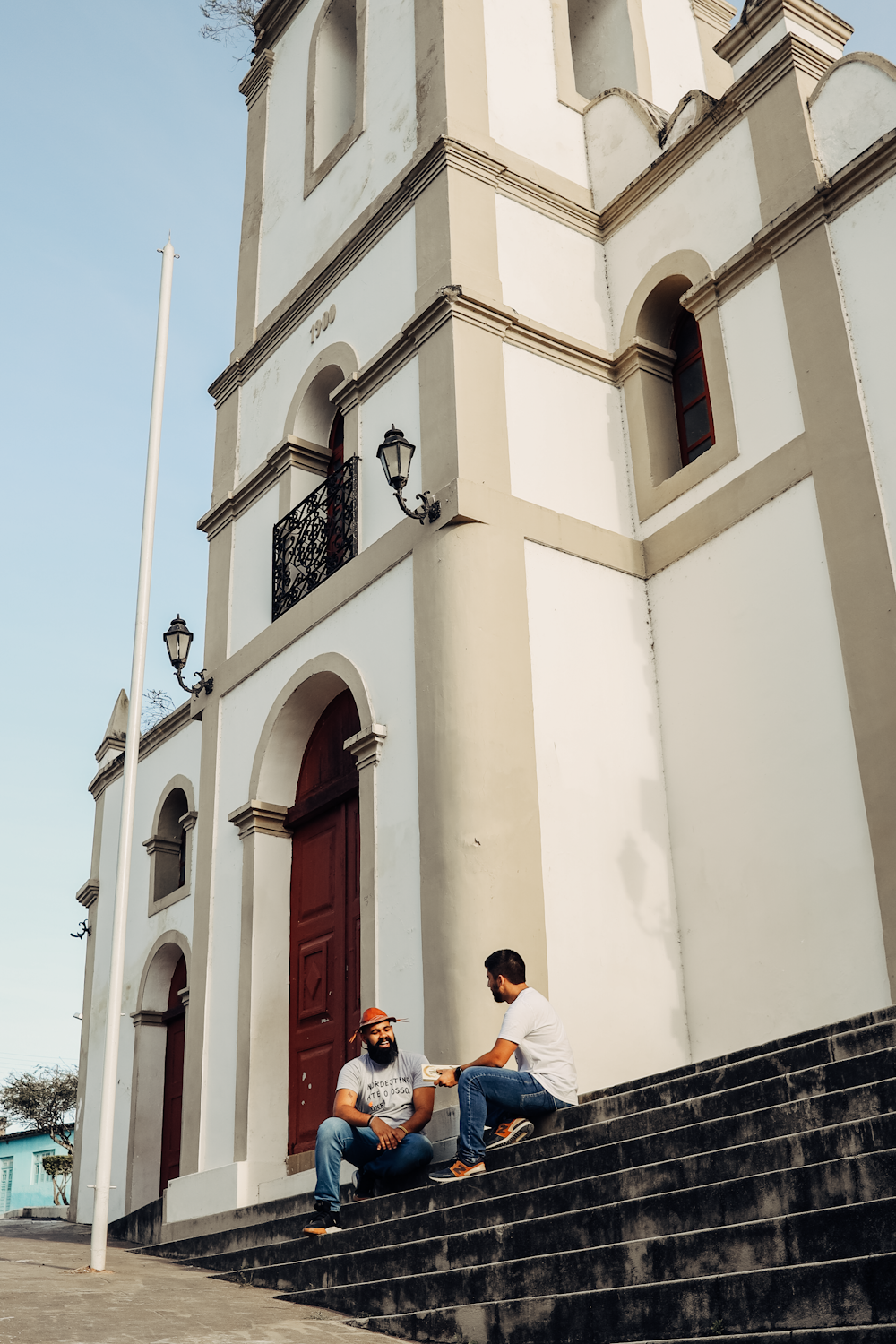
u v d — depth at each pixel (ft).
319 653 30.32
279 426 35.86
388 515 29.09
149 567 26.03
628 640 28.12
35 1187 94.27
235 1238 23.07
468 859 23.81
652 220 31.32
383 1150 20.74
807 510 25.35
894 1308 10.50
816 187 26.22
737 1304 11.71
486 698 25.04
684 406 30.73
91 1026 48.75
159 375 27.68
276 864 31.55
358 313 32.94
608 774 26.48
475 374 28.14
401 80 33.65
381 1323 15.39
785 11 28.68
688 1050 25.30
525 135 32.50
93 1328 14.44
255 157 41.73
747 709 25.81
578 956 24.40
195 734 44.45
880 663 23.08
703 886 25.88
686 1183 14.44
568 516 28.35
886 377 24.38
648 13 39.75
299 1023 30.01
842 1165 12.26
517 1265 14.57
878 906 22.31
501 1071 19.33
